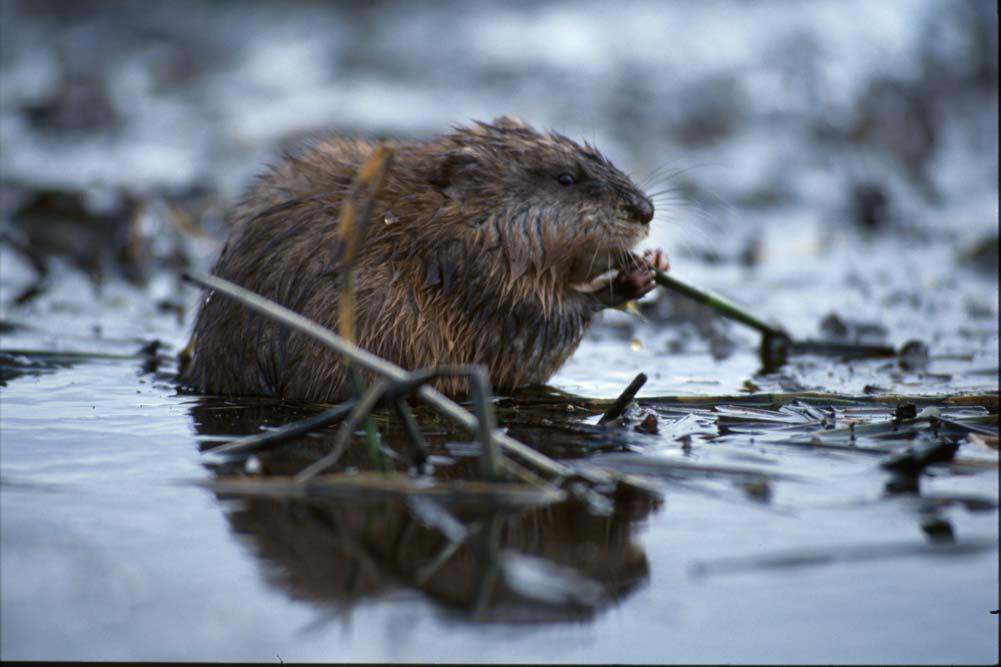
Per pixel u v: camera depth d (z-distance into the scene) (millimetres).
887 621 5863
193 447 8594
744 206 21875
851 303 15586
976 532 6914
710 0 34500
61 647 5547
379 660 5449
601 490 7676
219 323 10641
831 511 7305
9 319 13898
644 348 13469
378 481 7508
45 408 9898
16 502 7309
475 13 35406
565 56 31516
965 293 16125
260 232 10672
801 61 28594
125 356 12289
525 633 5719
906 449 8602
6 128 27359
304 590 6129
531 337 11070
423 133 25031
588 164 11477
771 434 9188
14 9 35594
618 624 5816
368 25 34812
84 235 17703
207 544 6680
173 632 5684
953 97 27625
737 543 6770
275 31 35125
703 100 27828
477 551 6637
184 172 23141
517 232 10938
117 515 7109
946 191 23188
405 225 10617
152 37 34406
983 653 5535
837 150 25062
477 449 8602
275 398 10375
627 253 11516
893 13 30531
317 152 11586
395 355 10305
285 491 7520
